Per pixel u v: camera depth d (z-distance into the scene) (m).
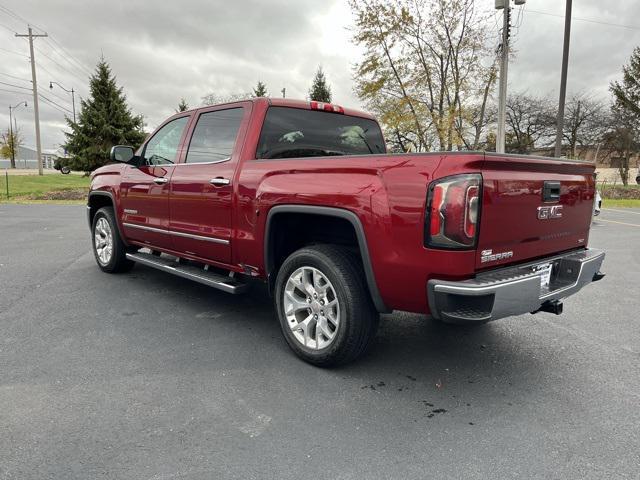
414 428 2.49
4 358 3.27
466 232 2.48
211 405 2.69
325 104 4.28
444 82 18.47
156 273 5.87
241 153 3.73
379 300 2.88
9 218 12.05
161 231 4.61
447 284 2.51
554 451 2.30
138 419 2.53
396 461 2.21
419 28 17.97
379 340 3.78
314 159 3.14
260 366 3.23
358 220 2.84
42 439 2.33
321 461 2.20
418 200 2.58
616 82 36.09
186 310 4.42
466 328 4.09
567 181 3.20
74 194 19.16
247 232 3.61
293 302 3.35
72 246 7.82
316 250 3.16
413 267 2.63
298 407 2.69
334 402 2.75
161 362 3.26
